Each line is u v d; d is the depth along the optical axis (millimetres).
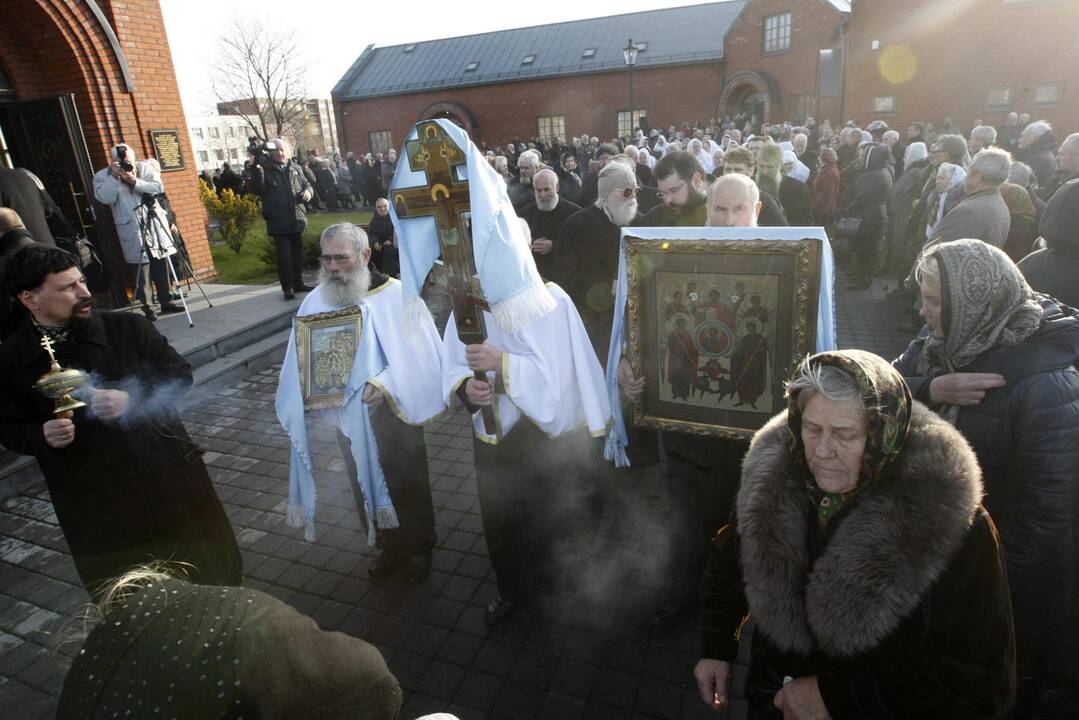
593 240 4094
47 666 3094
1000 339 1886
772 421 1636
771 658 1638
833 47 27312
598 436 2801
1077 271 2855
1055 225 2857
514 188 7168
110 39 7773
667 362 2510
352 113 37219
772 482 1512
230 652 728
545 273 5344
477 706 2697
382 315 3197
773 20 29203
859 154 11477
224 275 10117
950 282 1913
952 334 1944
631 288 2469
